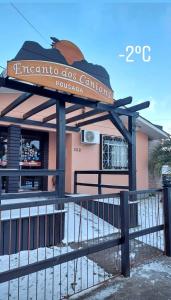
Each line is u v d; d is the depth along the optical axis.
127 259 3.72
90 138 9.15
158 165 11.39
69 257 3.11
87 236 4.88
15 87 4.41
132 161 6.20
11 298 3.09
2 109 7.21
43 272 3.74
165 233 4.58
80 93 4.71
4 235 4.26
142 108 5.99
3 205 2.65
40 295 3.16
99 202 6.25
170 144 11.39
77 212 6.44
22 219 4.44
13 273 2.63
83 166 9.16
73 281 3.51
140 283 3.50
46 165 8.88
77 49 4.71
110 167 9.94
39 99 7.85
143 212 7.03
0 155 7.75
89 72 4.88
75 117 7.02
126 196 3.83
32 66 4.14
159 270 3.91
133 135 6.27
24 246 4.45
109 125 10.06
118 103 5.71
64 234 5.08
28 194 4.51
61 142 4.95
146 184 11.82
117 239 3.69
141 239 5.27
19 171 4.45
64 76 4.50
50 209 4.88
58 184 4.83
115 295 3.19
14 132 7.35
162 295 3.21
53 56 4.39
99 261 4.18
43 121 7.71
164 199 4.67
